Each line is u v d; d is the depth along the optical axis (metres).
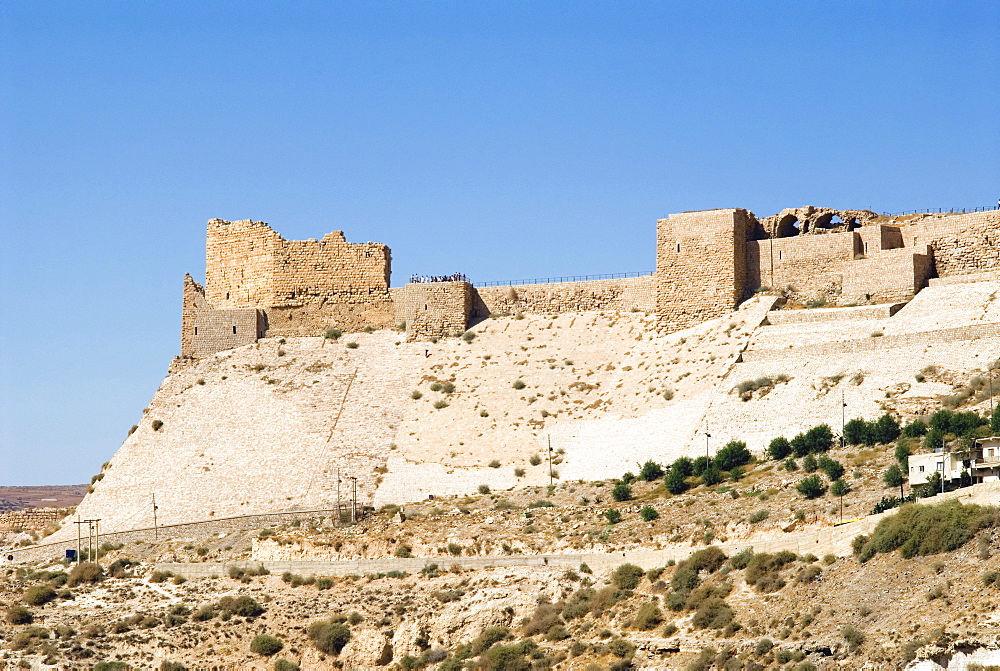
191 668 194.62
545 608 190.38
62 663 195.62
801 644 163.88
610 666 173.12
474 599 195.00
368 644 193.38
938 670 151.88
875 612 165.12
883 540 174.62
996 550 165.50
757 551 186.50
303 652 195.12
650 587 188.62
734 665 164.50
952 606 159.88
